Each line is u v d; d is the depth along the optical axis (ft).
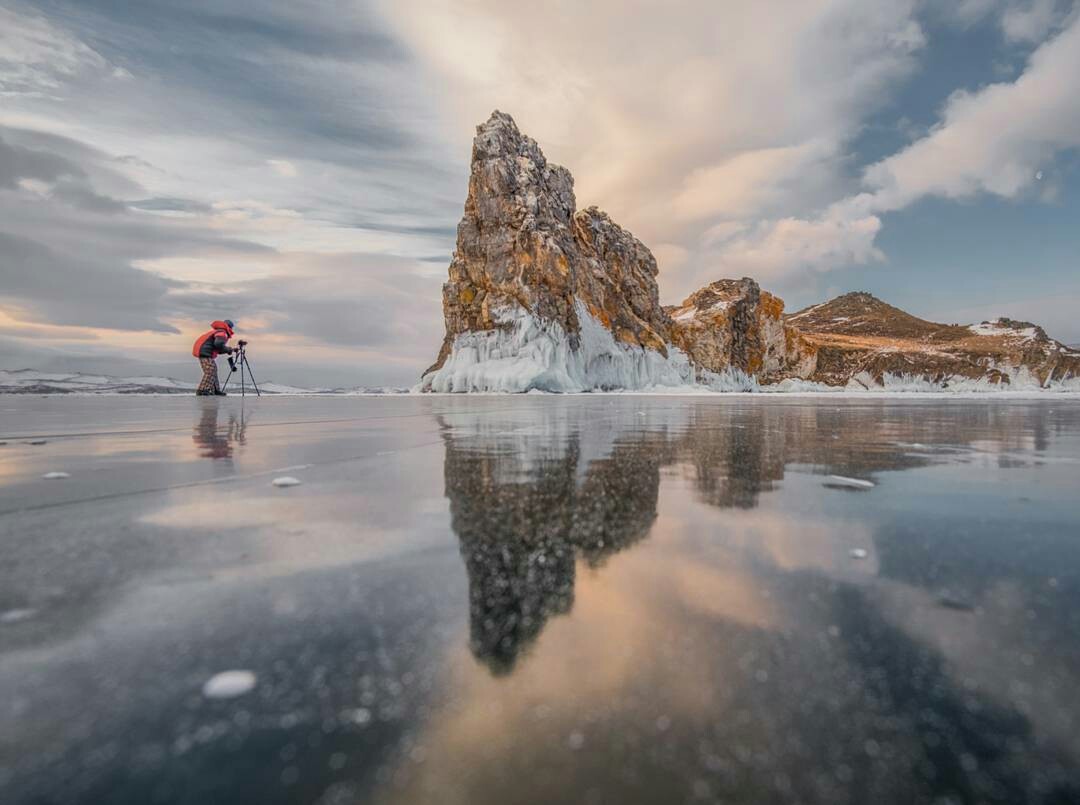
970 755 3.76
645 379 200.75
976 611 6.08
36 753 3.70
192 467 16.37
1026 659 5.00
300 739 3.87
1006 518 10.39
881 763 3.68
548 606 6.17
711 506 11.30
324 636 5.38
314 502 11.48
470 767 3.61
